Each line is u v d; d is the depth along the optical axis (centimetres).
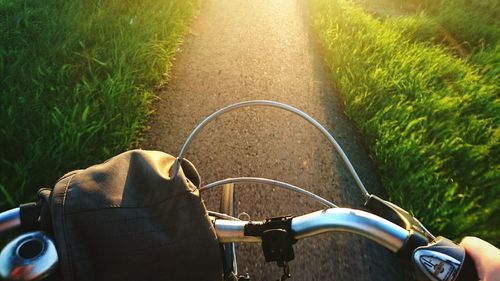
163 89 391
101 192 69
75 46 389
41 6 467
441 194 264
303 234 78
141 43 407
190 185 75
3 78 312
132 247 67
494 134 322
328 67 487
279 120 357
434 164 285
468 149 301
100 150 270
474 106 387
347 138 345
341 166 308
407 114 337
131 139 296
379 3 844
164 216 69
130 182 74
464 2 831
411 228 72
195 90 397
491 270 57
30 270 55
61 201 66
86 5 494
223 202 205
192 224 70
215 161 297
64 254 61
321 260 226
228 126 340
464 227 236
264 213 253
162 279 69
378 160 312
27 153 239
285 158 309
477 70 478
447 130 322
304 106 390
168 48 447
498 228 238
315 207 264
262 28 593
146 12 496
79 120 277
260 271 217
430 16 767
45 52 362
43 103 295
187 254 69
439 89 414
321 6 676
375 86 394
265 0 738
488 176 276
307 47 542
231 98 388
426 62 469
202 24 585
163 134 321
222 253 118
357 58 452
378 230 72
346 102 391
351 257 230
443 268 59
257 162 301
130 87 332
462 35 654
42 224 68
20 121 263
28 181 221
